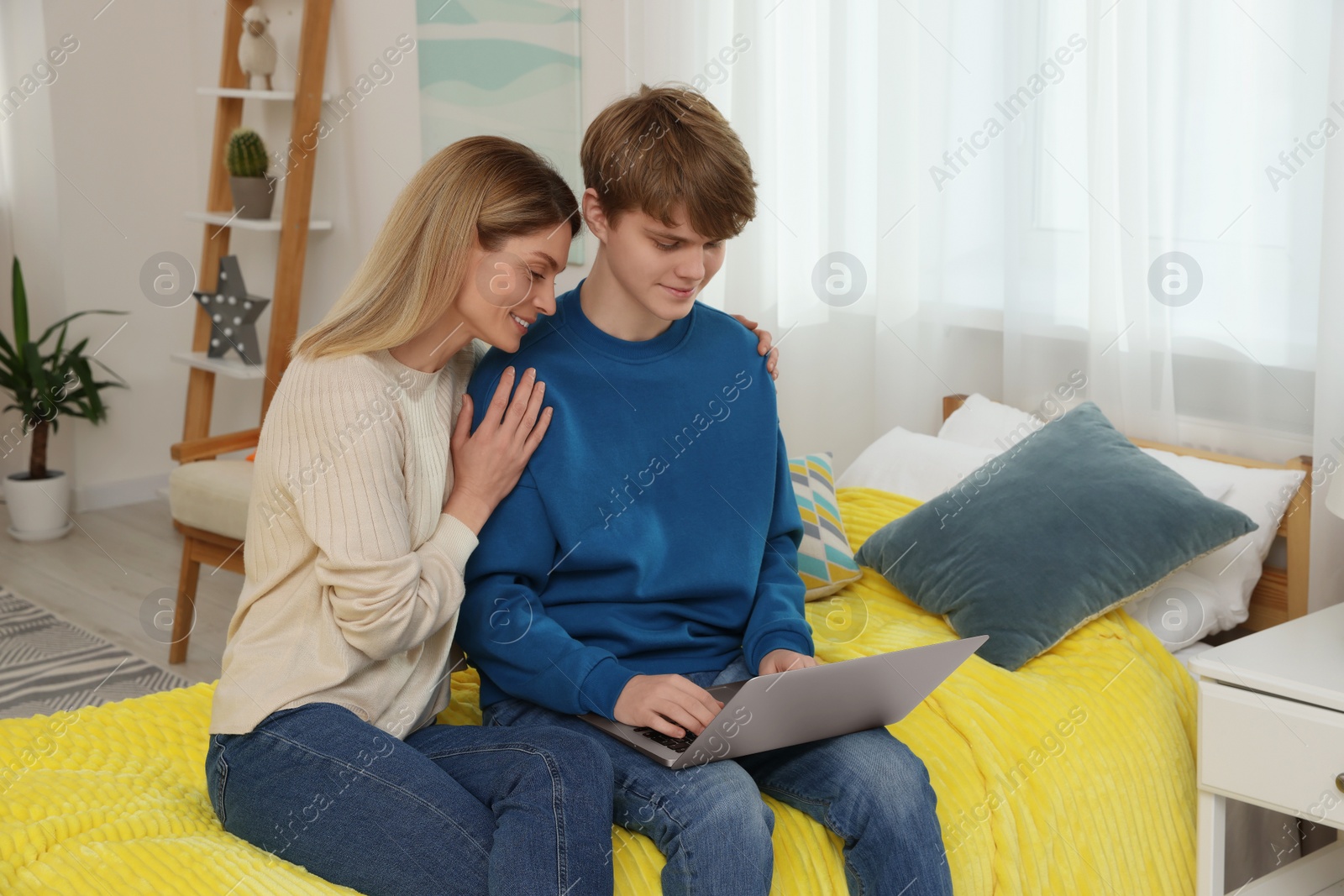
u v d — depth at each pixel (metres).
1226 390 1.98
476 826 1.12
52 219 3.90
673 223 1.32
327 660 1.22
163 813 1.25
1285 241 1.87
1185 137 1.94
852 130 2.41
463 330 1.33
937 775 1.42
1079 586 1.68
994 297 2.28
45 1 3.72
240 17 3.82
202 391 3.87
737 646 1.49
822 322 2.54
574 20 2.90
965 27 2.20
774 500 1.57
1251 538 1.82
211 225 3.94
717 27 2.57
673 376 1.46
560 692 1.32
